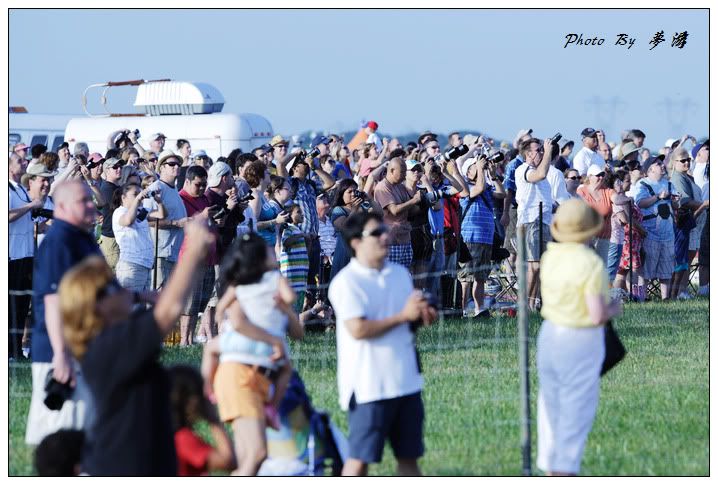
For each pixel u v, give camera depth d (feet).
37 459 59.62
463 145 169.17
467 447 85.56
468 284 157.07
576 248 70.18
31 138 289.94
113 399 54.24
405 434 69.00
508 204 169.78
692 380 110.93
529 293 157.79
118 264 124.88
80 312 54.44
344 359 68.13
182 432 61.26
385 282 68.08
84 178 144.46
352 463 68.03
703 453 83.66
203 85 276.62
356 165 217.56
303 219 143.54
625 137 228.22
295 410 72.08
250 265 68.80
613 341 72.95
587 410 70.03
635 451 84.28
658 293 185.06
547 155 152.76
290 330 72.08
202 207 131.64
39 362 74.54
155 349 53.72
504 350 127.54
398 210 138.51
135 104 283.38
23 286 122.93
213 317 131.85
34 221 128.77
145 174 162.30
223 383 67.72
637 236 175.42
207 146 264.52
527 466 74.33
